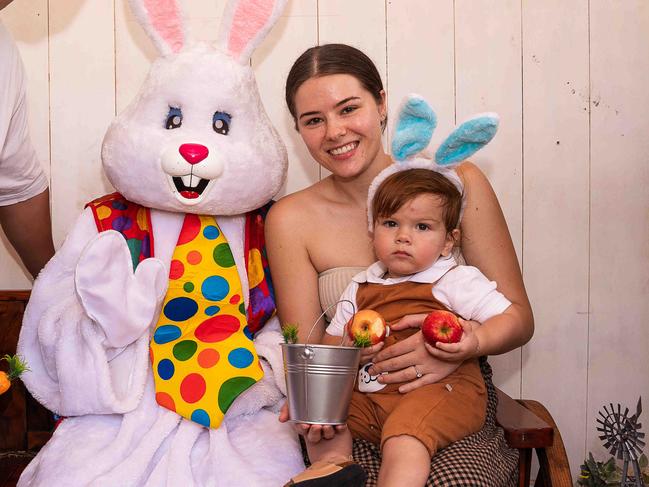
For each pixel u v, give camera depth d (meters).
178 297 1.32
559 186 1.69
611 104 1.67
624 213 1.69
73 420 1.25
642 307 1.71
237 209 1.36
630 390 1.72
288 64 1.67
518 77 1.67
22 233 1.54
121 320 1.21
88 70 1.66
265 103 1.68
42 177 1.51
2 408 1.56
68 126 1.67
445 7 1.66
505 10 1.66
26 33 1.65
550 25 1.66
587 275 1.70
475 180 1.39
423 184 1.25
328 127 1.33
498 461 1.15
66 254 1.32
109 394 1.21
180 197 1.29
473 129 1.23
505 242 1.39
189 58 1.31
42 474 1.16
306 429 1.14
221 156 1.27
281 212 1.44
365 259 1.43
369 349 1.22
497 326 1.25
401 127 1.29
